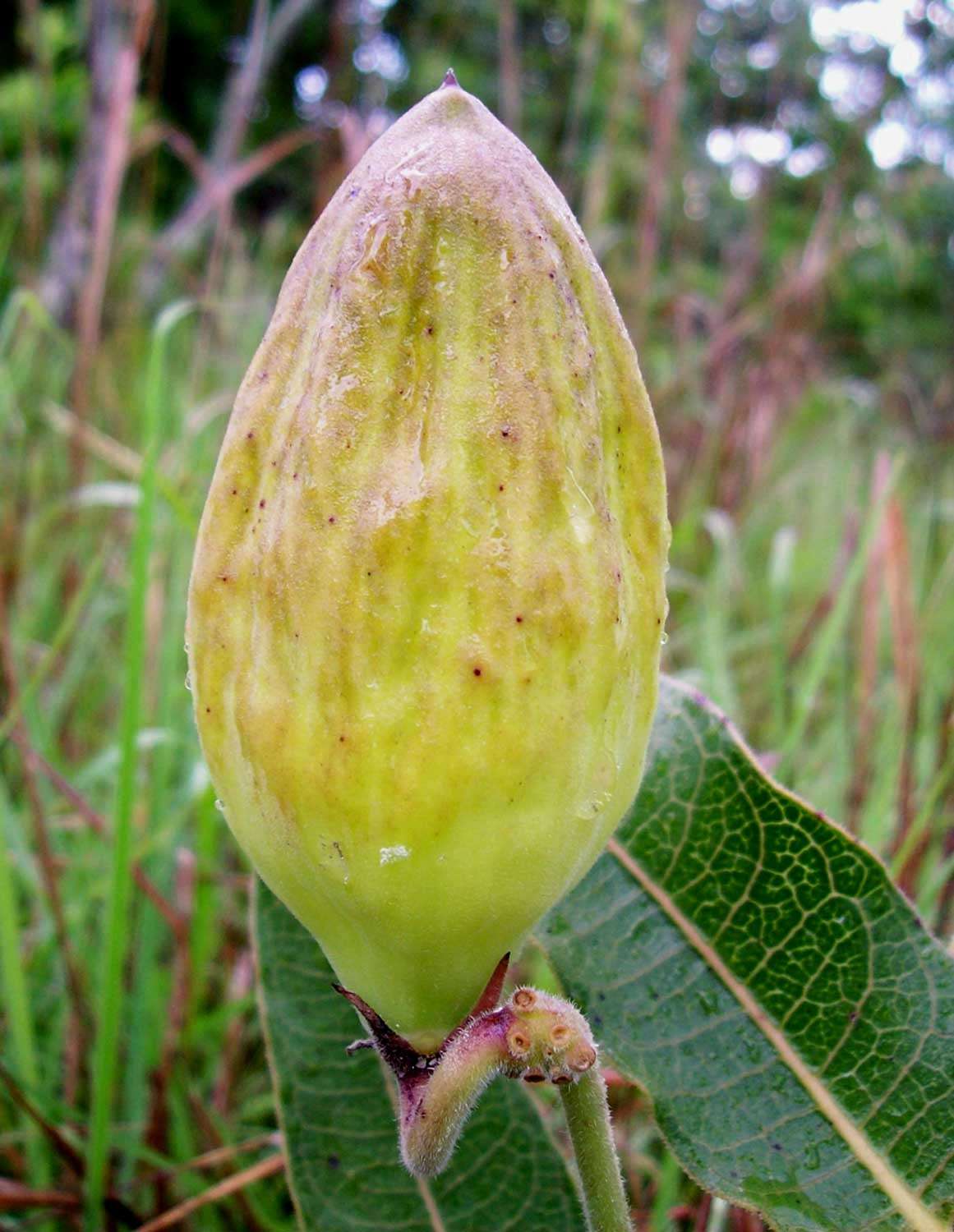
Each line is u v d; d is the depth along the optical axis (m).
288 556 0.11
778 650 0.32
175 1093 0.24
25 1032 0.23
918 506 0.53
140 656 0.21
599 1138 0.13
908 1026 0.16
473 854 0.11
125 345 0.56
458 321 0.11
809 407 0.63
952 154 0.90
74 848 0.32
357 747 0.11
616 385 0.12
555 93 0.92
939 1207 0.15
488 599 0.11
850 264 1.01
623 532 0.12
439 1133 0.11
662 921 0.17
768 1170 0.15
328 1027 0.19
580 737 0.12
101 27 0.54
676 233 0.66
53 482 0.44
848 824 0.29
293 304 0.12
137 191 0.90
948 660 0.35
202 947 0.26
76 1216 0.21
